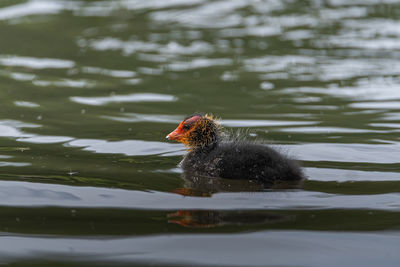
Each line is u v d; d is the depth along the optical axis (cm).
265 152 1077
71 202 897
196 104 1738
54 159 1164
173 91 1902
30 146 1271
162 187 984
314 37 2733
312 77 2094
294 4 3444
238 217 834
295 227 793
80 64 2270
